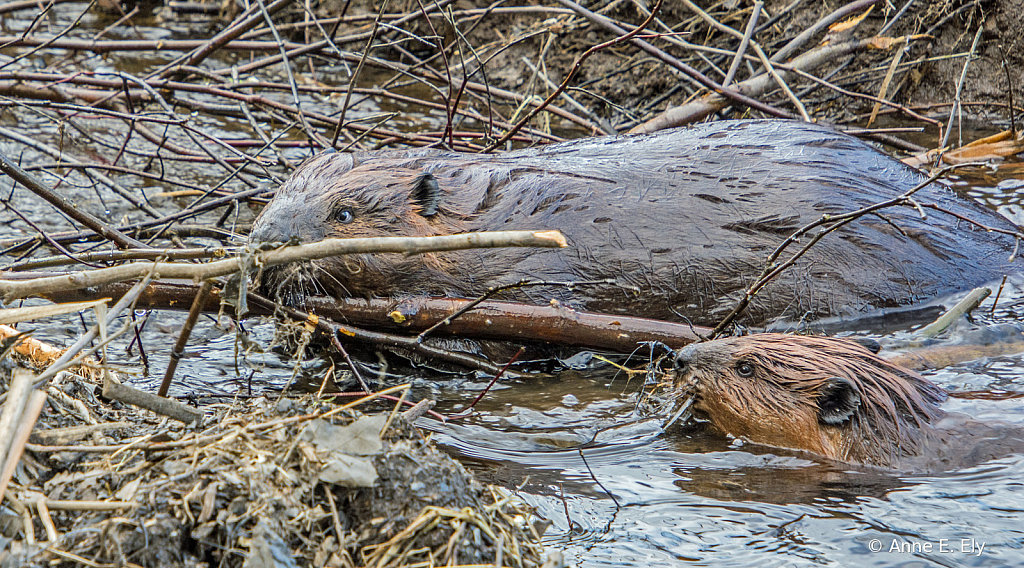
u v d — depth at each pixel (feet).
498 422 26.40
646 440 25.44
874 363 26.25
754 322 32.45
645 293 31.96
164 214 43.47
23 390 16.40
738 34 46.68
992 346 29.84
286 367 30.42
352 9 68.03
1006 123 52.54
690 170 33.37
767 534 19.69
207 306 28.53
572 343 29.55
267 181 45.96
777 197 32.73
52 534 15.56
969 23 54.60
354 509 16.35
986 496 21.31
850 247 32.53
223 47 47.14
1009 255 34.63
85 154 49.96
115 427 19.13
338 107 57.93
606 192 32.50
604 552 18.81
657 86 57.57
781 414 25.45
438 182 32.17
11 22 70.59
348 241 17.37
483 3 63.62
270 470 16.43
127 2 76.13
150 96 46.24
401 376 30.50
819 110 56.18
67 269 32.48
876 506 21.01
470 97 57.98
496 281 31.32
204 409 24.64
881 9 56.18
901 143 45.85
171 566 15.29
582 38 60.44
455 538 15.78
